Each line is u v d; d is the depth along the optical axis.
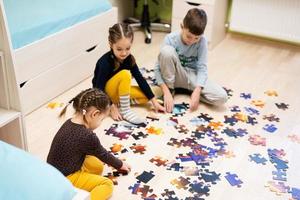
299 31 3.33
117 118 2.25
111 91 2.28
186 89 2.58
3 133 1.81
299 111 2.44
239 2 3.42
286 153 2.03
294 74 2.95
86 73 2.77
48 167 1.16
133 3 4.00
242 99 2.55
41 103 2.39
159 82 2.46
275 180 1.84
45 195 1.05
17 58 2.11
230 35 3.71
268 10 3.35
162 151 2.00
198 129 2.20
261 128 2.24
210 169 1.89
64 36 2.43
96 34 2.76
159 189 1.75
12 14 2.22
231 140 2.12
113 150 1.99
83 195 1.12
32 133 2.13
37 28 2.24
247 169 1.91
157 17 3.97
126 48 2.12
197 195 1.73
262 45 3.50
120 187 1.75
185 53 2.46
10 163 1.13
